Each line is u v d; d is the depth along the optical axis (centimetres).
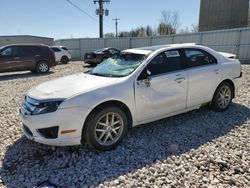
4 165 323
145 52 410
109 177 288
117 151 348
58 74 1271
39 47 1310
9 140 398
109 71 404
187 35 1969
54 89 343
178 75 411
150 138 388
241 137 386
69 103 314
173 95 407
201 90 450
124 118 360
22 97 713
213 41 1817
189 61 438
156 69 392
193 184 271
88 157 333
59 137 317
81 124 322
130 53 428
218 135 395
